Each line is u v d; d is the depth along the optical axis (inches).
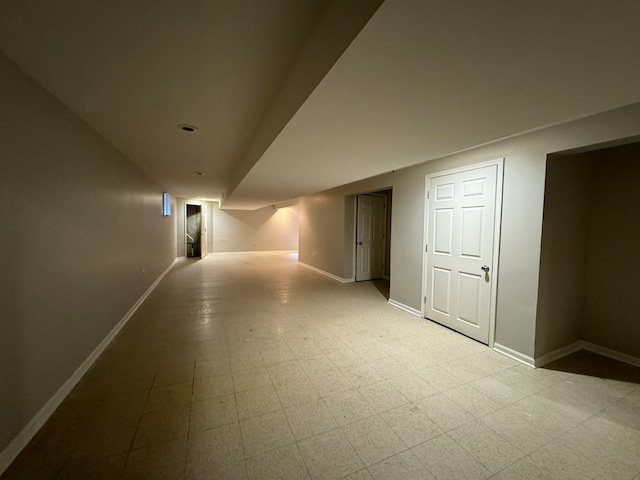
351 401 77.0
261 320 140.6
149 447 60.4
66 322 78.7
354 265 236.1
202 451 59.6
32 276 64.0
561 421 69.9
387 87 49.9
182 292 194.9
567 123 85.7
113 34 49.8
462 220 121.1
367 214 240.2
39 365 66.1
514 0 29.4
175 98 75.7
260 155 98.2
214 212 407.2
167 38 51.3
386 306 164.9
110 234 113.9
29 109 63.4
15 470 54.2
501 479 54.1
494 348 108.3
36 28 47.5
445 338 118.8
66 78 64.7
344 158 100.5
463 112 61.2
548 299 98.0
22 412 59.9
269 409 73.4
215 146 121.2
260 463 56.9
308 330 127.6
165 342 113.8
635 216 98.4
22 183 60.9
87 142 92.7
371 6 32.6
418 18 32.8
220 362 97.8
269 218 435.8
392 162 107.9
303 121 65.7
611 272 104.3
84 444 60.8
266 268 296.0
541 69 43.9
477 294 115.1
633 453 60.3
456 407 75.0
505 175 103.3
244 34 50.6
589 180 106.5
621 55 39.6
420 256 145.1
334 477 54.1
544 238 94.0
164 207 247.4
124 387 82.5
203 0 42.1
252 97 76.2
